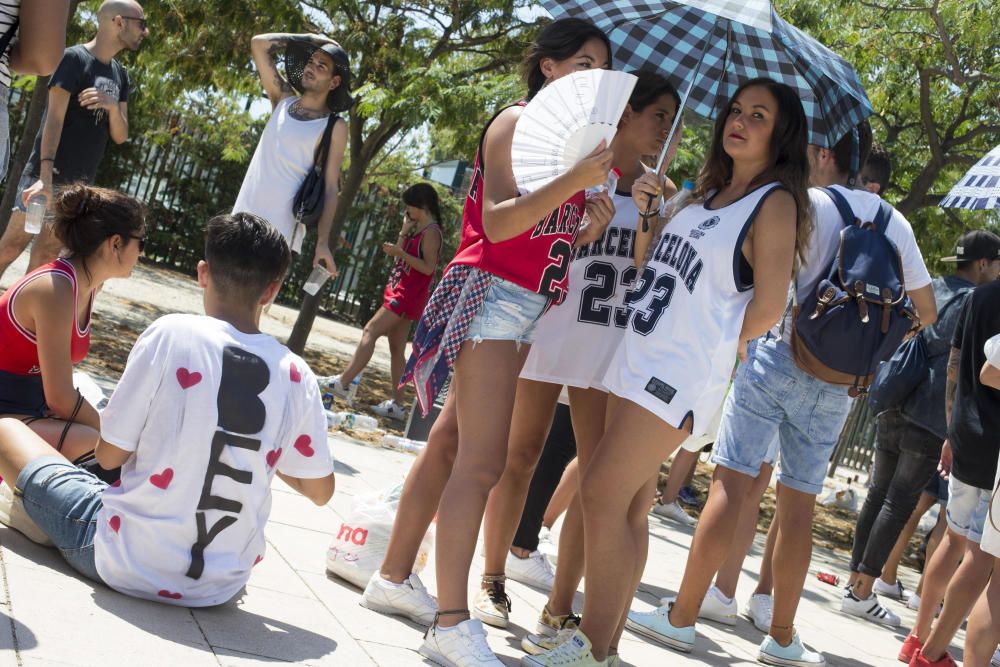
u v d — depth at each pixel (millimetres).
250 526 2961
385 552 3596
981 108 11469
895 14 10852
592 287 3607
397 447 7031
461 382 3154
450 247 19703
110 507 2883
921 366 5637
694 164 8312
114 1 6020
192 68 11453
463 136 10547
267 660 2643
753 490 4863
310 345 12891
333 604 3328
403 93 9172
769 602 5004
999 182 5203
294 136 5523
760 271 3145
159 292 13383
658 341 3125
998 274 5797
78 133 5996
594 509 3111
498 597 3723
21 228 5926
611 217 3365
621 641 3918
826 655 4629
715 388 3109
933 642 4344
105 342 8305
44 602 2635
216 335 2939
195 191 17562
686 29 4160
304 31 10219
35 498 3000
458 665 2939
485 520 3738
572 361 3576
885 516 5707
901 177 12367
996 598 3717
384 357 13961
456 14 10492
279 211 5570
